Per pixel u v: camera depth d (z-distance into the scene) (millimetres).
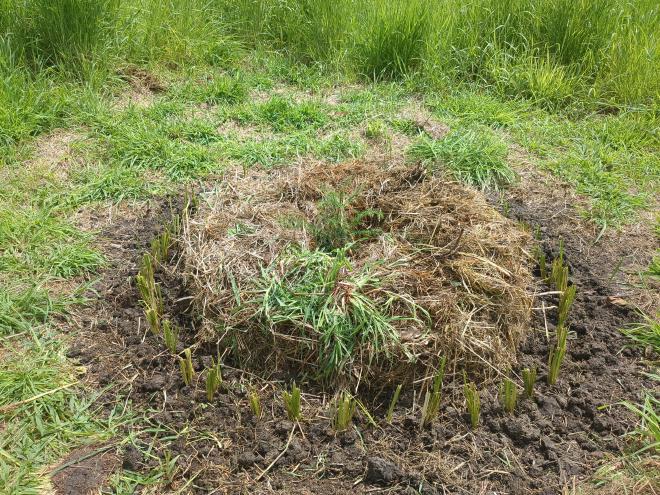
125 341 2131
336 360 1949
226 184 2719
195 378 1994
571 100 3607
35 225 2559
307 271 2098
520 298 2184
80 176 2875
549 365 2098
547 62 3652
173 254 2420
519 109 3504
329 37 3979
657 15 3988
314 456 1801
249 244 2229
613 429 1890
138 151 3006
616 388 2018
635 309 2312
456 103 3504
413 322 2035
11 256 2402
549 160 3109
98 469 1750
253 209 2389
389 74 3846
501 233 2381
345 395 1915
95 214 2688
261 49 4059
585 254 2580
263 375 2010
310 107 3367
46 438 1814
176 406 1924
